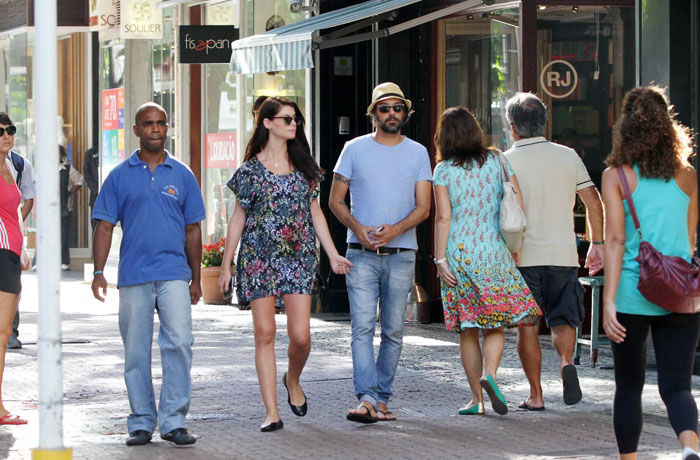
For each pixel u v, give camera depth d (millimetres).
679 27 23438
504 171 18812
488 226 18703
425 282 33188
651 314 13953
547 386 22156
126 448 17000
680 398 13875
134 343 17281
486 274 18547
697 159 23172
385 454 16578
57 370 13938
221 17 41125
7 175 18875
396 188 18797
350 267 18891
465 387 22188
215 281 38750
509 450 16766
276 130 18078
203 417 19359
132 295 17219
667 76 23469
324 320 33656
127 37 42281
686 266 13703
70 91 55156
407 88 33250
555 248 19359
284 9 38000
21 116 55438
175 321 17141
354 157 18906
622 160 14141
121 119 45594
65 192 54250
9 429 18422
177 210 17359
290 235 18031
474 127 18859
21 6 54250
